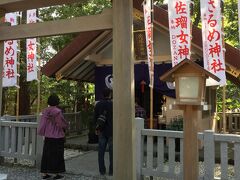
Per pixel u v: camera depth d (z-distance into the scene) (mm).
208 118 10469
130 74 4531
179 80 3752
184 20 6980
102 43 9789
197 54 8836
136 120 5898
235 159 5004
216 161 7652
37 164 7055
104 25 4727
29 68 8820
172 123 8969
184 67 3709
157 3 14023
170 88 9188
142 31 9086
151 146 5789
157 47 9500
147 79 9453
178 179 5496
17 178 6234
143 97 10797
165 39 9438
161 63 9398
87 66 10812
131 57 4566
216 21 6543
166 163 7402
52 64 9875
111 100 6535
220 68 6523
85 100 14695
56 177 6211
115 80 4566
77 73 11031
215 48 6547
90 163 7523
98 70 10102
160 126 9836
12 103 17453
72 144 9727
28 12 8906
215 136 5176
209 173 5219
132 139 4492
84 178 6281
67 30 4980
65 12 12820
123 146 4500
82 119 11609
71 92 14258
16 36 5395
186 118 3762
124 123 4508
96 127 6430
